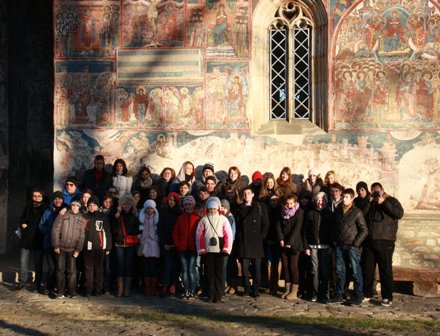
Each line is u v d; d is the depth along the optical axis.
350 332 10.75
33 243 14.28
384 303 13.11
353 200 13.76
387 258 13.22
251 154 16.58
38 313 12.24
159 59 16.77
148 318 11.70
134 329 10.92
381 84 16.34
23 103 20.16
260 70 16.89
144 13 16.81
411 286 14.45
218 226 13.32
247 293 13.92
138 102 16.78
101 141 16.83
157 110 16.75
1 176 19.27
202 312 12.41
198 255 13.80
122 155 16.80
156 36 16.80
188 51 16.72
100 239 13.85
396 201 13.32
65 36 16.97
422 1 16.31
